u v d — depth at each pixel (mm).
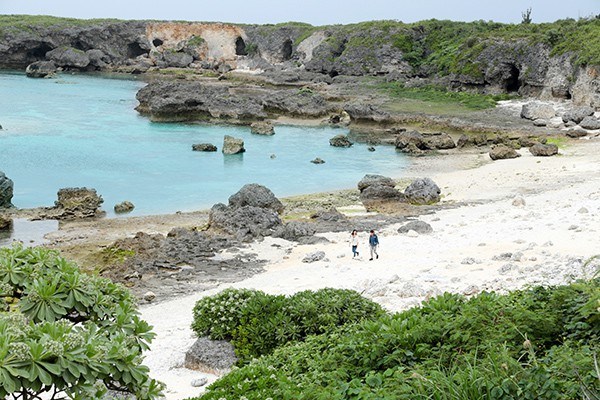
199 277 28109
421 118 78500
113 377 7426
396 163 58875
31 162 56594
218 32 154250
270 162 59062
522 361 9023
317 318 16094
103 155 60094
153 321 21984
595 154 57281
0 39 136375
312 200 45406
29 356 6602
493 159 58781
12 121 75562
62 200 42094
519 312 10086
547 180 47719
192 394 14664
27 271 8852
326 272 26281
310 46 138000
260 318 16641
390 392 8172
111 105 91375
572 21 101188
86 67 140000
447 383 7863
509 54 92062
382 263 26562
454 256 25734
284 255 30812
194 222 39938
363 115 79125
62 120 77812
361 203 43875
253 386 9836
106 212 42750
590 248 24484
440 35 117500
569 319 10031
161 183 50812
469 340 9617
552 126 72125
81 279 8688
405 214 38875
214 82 123688
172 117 79812
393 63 115250
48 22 145500
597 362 7926
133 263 29891
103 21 153375
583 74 78625
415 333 10000
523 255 24109
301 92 92812
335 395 8469
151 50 151000
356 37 121312
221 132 73812
